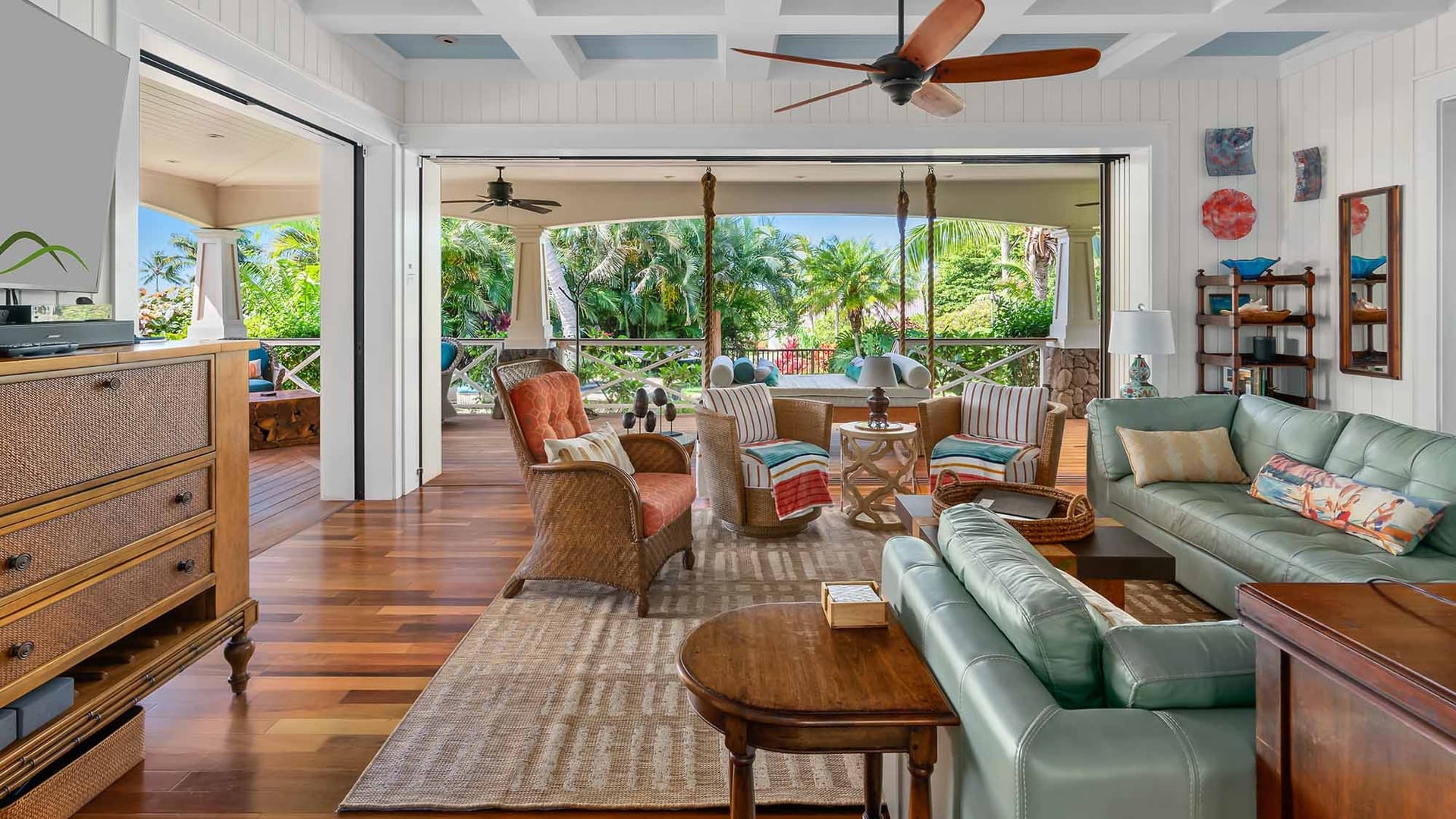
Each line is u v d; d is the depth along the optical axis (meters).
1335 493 3.07
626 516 3.30
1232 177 5.53
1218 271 5.57
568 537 3.40
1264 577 2.89
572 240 13.18
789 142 5.55
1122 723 1.15
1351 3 4.25
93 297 2.79
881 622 1.67
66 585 1.81
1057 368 9.55
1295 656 1.03
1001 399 5.20
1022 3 4.09
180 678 2.72
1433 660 0.90
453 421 9.49
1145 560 2.63
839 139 5.55
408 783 2.07
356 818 1.94
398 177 5.46
